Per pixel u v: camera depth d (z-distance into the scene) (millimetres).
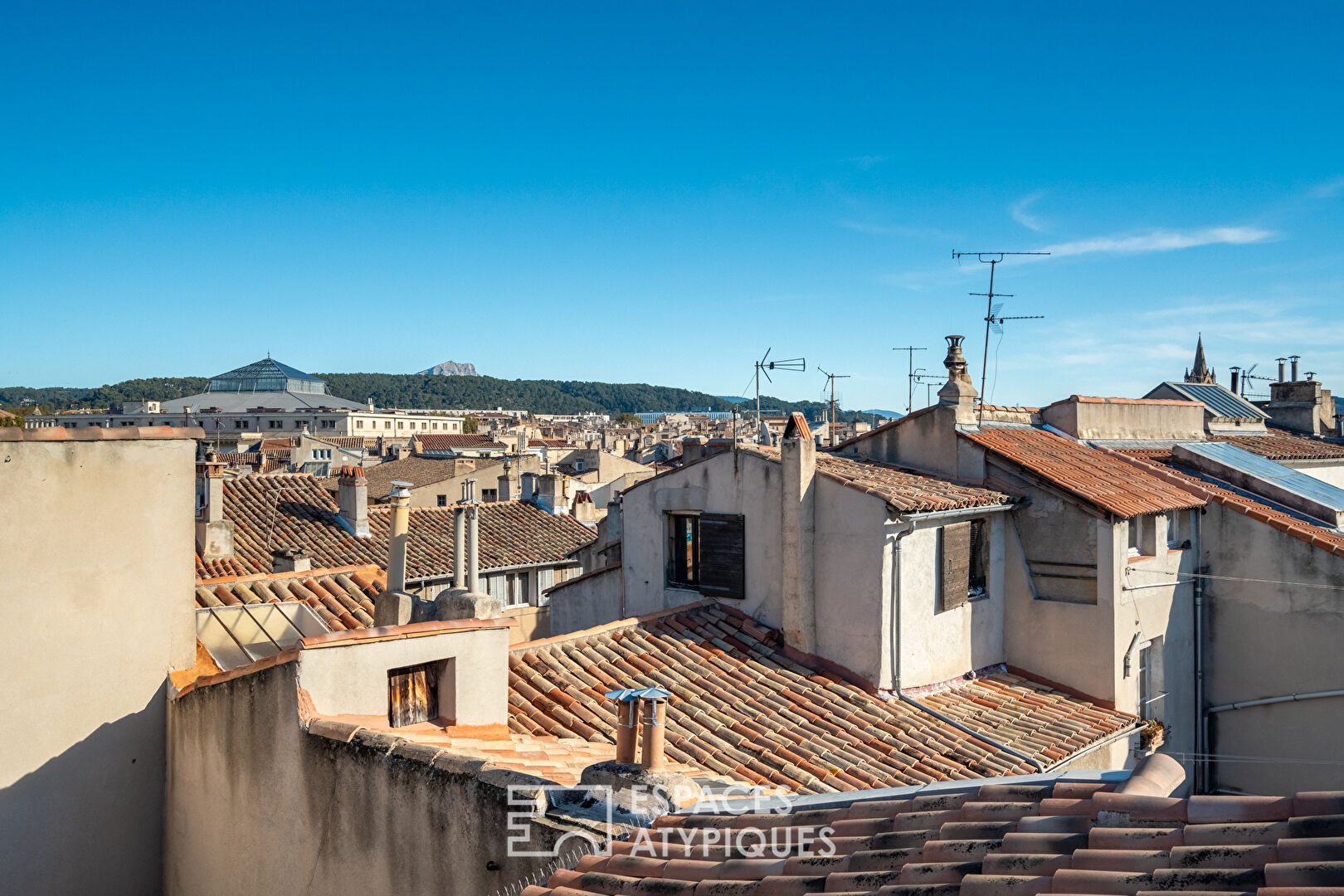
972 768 12633
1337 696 16547
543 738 10812
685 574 17984
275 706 8727
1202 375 65438
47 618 10141
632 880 6094
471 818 7203
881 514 14500
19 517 9961
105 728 10531
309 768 8328
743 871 5906
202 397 159000
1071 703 15727
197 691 9992
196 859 9953
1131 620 16109
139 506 10914
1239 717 17781
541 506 36969
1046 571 16578
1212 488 19047
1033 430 20109
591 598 20094
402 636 9414
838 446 19375
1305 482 20859
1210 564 18172
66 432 10492
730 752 12430
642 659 14828
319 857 8227
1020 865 4859
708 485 17172
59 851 10148
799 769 12109
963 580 16062
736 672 14766
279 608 13352
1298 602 17062
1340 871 3930
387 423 157750
